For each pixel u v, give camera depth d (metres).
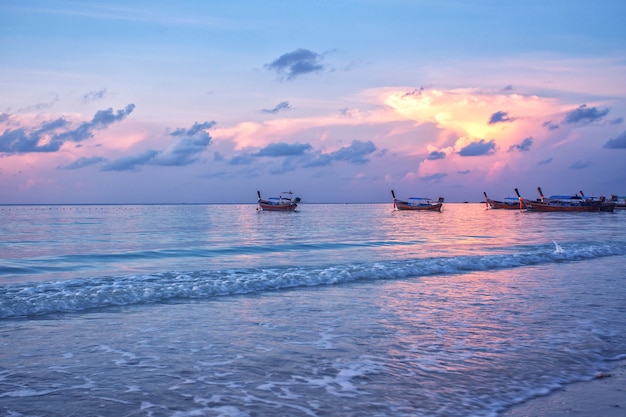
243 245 31.20
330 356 8.63
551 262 22.02
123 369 7.94
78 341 9.52
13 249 29.03
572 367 8.15
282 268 18.80
